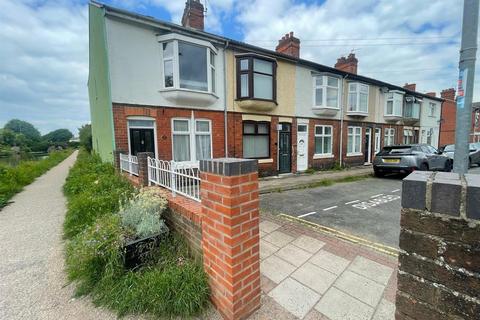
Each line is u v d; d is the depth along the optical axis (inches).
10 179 370.3
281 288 106.0
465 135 111.5
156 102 313.3
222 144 374.6
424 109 797.9
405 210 48.3
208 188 91.9
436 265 44.8
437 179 45.5
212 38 345.4
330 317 89.2
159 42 311.6
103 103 350.9
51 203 278.5
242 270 86.5
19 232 185.0
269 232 167.0
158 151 317.7
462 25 110.1
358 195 285.3
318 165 508.7
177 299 90.9
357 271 117.9
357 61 591.8
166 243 126.0
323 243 149.0
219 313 92.2
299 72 462.9
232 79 380.2
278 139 443.2
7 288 112.0
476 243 39.9
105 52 283.7
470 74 108.8
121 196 192.7
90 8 345.7
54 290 110.0
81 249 109.2
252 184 88.0
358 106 550.0
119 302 95.0
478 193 39.0
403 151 395.5
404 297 49.6
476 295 40.6
